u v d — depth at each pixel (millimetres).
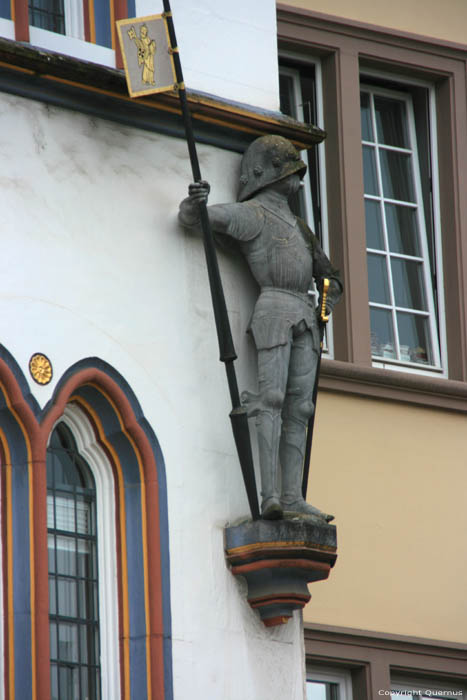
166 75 17516
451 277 22047
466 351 21781
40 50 17094
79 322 17094
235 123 18297
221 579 17453
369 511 20406
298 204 21594
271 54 19000
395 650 20172
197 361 17766
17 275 16812
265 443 17609
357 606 20062
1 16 17422
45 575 16344
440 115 22516
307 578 17641
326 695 20031
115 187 17625
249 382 18000
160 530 17156
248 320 18141
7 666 16172
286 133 18625
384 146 22312
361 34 21984
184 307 17797
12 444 16609
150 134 17984
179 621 17094
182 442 17484
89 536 17094
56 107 17406
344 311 21188
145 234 17703
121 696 16828
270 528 17406
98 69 17359
